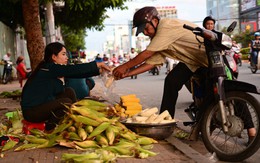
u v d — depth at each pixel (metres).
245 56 40.72
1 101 10.71
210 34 4.41
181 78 5.23
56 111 5.20
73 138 4.72
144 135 5.04
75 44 53.62
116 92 13.16
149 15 4.98
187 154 4.43
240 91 4.39
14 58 28.84
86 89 7.21
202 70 5.05
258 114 4.14
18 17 20.25
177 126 6.46
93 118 4.84
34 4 10.91
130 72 5.04
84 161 3.95
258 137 4.11
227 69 4.80
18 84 18.98
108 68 5.06
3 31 23.56
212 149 4.54
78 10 17.64
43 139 4.92
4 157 4.46
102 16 18.69
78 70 5.04
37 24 11.00
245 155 4.21
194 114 5.44
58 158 4.30
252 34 61.91
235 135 4.41
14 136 5.16
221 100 4.43
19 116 5.88
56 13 18.86
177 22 4.96
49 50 5.30
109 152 4.25
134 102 6.39
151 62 5.06
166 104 5.31
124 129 4.90
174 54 5.05
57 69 5.15
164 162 4.16
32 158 4.34
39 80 5.23
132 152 4.38
